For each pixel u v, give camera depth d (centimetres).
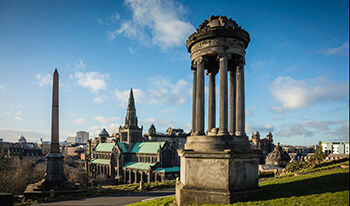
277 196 1952
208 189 2002
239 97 2288
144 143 15938
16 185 5456
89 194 3434
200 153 2056
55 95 4044
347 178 2209
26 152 17675
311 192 1911
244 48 2392
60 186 3628
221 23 2341
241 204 1834
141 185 3881
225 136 2127
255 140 18662
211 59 2691
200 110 2300
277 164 5781
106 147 18425
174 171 13212
